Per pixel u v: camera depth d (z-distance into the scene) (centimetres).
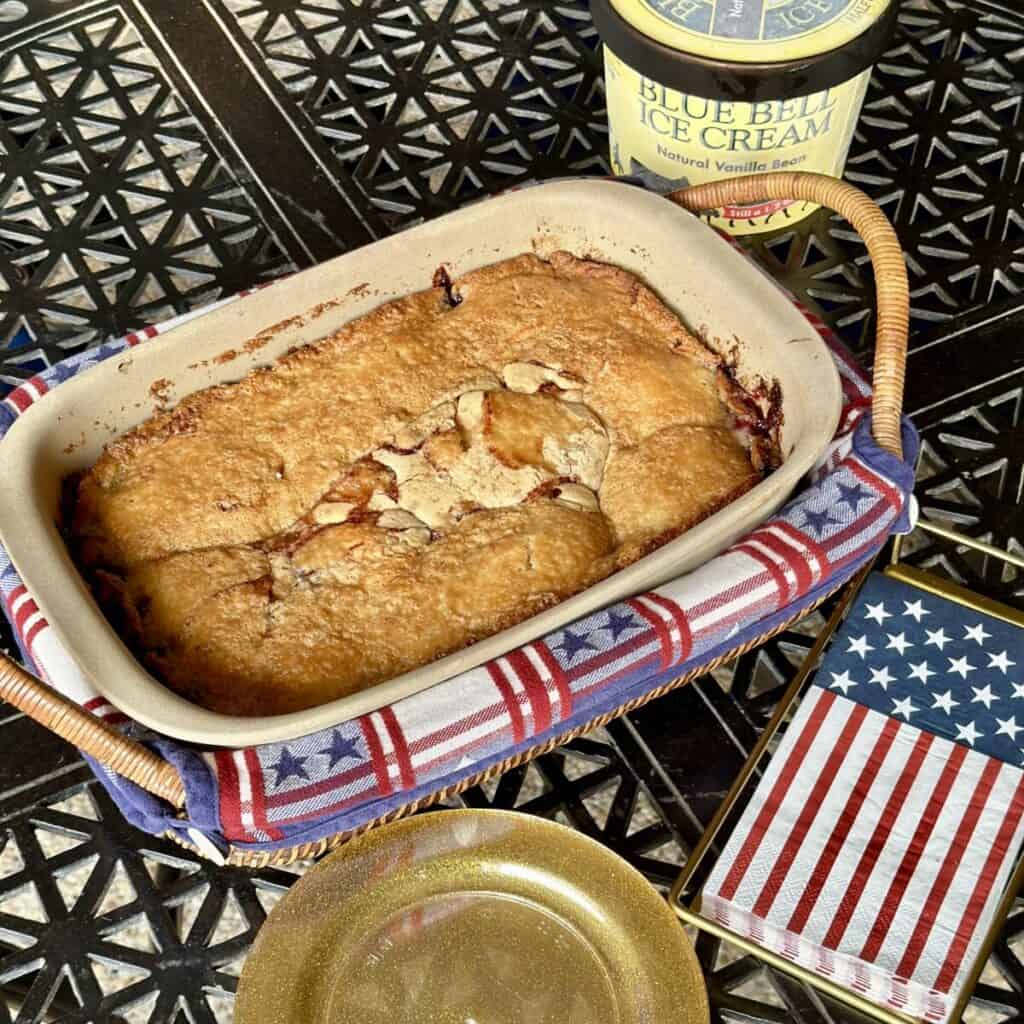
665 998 63
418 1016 64
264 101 106
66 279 100
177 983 68
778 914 66
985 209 98
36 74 109
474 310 82
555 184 83
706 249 78
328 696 69
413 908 67
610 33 85
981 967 64
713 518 69
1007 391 88
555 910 66
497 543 72
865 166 102
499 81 108
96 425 76
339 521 74
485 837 68
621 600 68
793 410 74
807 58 82
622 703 68
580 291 82
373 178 101
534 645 66
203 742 63
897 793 69
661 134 89
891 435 71
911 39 110
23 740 75
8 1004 75
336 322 81
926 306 93
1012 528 83
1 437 77
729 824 72
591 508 74
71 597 67
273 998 63
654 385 78
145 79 108
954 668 74
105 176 102
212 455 76
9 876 71
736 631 69
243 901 71
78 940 70
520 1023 63
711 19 82
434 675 64
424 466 76
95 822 73
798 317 75
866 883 67
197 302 95
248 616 71
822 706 72
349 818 65
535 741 67
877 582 77
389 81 108
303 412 78
